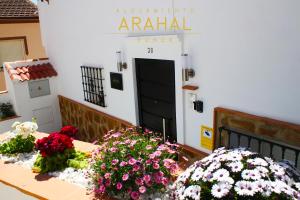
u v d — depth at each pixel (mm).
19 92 8680
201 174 2859
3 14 12039
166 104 5656
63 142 4324
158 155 3283
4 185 4090
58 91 9531
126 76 6297
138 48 5750
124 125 6609
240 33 3986
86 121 8227
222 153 3135
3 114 8672
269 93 3822
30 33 12844
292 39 3467
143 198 3322
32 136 5098
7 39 12188
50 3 8734
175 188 3180
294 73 3521
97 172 3498
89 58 7508
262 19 3709
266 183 2572
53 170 4270
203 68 4613
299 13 3346
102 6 6504
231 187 2629
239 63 4086
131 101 6305
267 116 3898
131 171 3236
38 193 3652
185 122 5195
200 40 4547
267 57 3754
